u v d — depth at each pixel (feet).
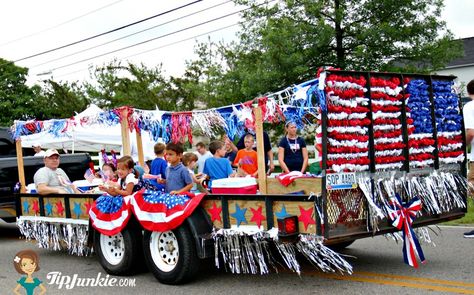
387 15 61.11
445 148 21.80
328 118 17.72
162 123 25.43
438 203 21.33
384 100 19.42
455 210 22.31
